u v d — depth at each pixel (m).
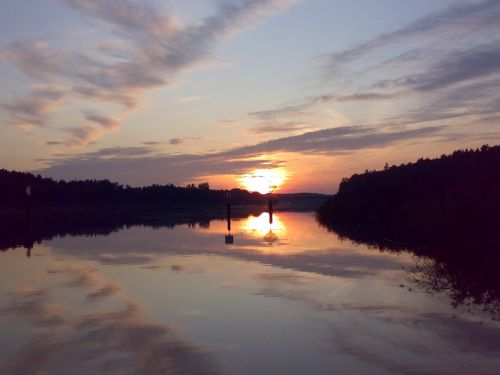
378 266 16.53
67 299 12.03
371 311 10.55
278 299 11.84
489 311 10.26
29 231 33.69
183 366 7.45
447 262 16.03
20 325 9.71
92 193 92.00
